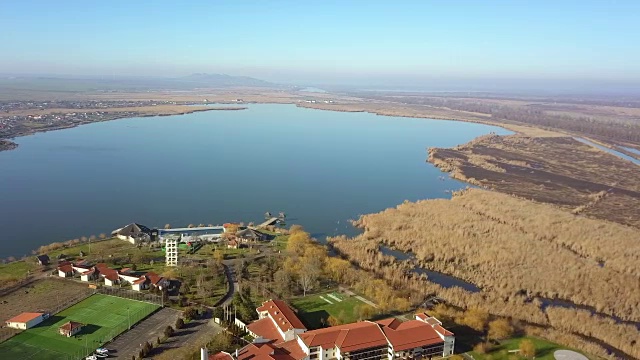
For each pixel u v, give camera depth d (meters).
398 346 186.25
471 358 192.50
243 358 171.12
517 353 197.00
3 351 183.25
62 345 189.00
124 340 194.25
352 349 182.88
